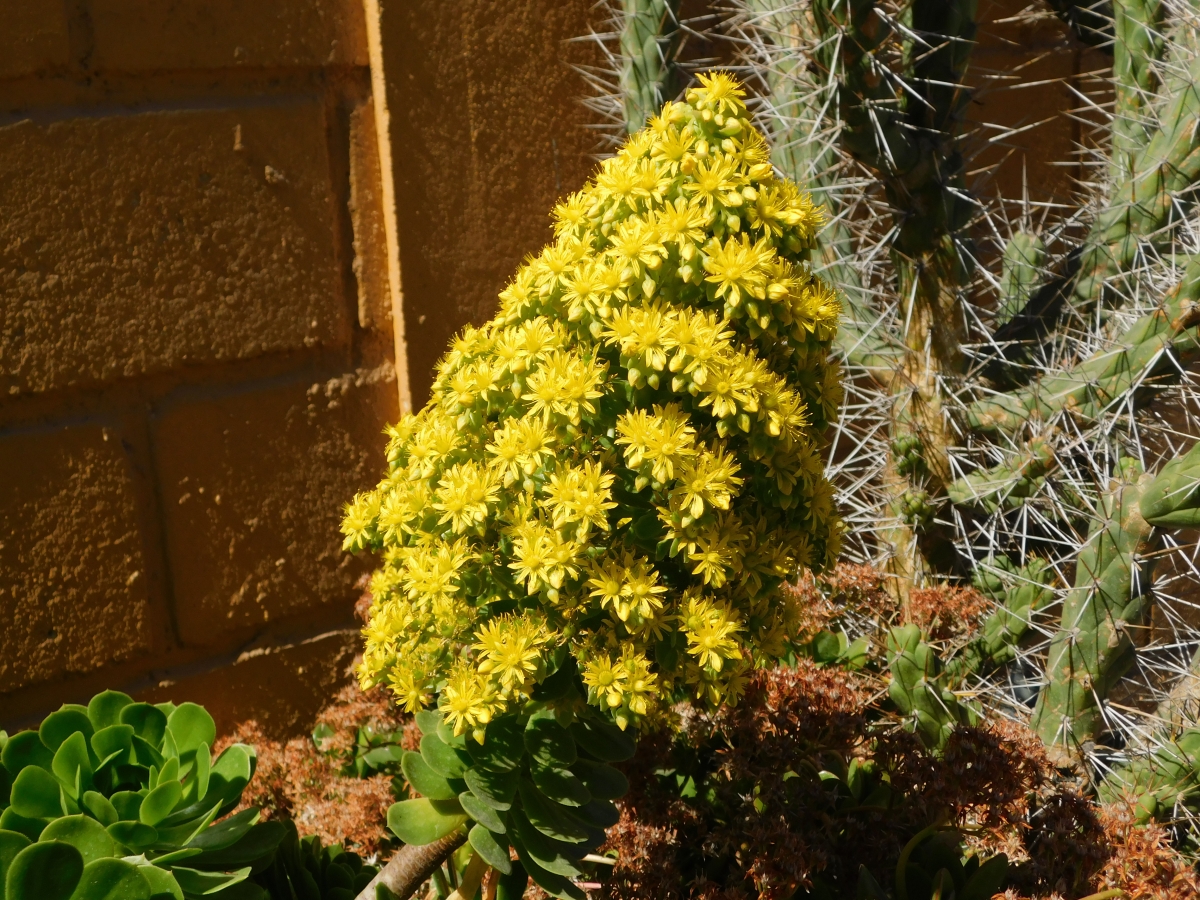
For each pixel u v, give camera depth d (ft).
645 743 3.44
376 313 4.14
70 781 3.05
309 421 4.06
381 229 4.11
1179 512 3.82
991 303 5.62
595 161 4.51
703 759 3.58
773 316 2.82
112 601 3.77
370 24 3.99
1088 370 4.13
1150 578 4.06
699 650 2.77
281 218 3.94
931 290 4.22
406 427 3.01
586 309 2.80
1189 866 3.42
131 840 2.98
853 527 4.59
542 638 2.80
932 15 3.99
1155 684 4.86
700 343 2.72
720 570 2.76
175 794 3.00
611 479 2.76
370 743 3.88
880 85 3.88
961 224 4.22
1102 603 3.95
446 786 3.03
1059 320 4.50
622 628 2.82
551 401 2.77
